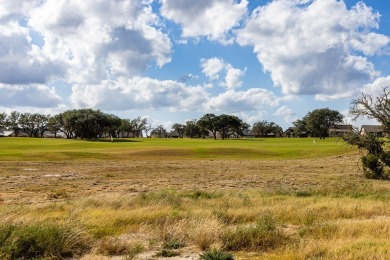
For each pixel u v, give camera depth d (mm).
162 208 15422
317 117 175250
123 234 11125
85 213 13500
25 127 186625
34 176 38438
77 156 64375
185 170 46312
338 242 9297
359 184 26375
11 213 12188
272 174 41719
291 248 9242
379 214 14227
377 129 42031
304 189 24578
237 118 187375
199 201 18344
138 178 37375
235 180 35250
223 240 9945
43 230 9469
